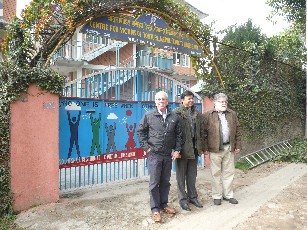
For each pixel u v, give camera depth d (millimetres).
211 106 7625
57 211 4461
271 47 9219
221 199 5039
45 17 4875
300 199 5160
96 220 4199
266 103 9375
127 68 6312
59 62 14539
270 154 9180
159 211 4309
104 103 5852
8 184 4422
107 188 5781
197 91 7691
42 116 4730
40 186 4723
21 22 4863
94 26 5586
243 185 6195
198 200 5102
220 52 7938
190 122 4621
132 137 6316
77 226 4012
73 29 5184
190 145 4586
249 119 8586
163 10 6555
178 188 4711
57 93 4832
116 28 5895
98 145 5766
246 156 8438
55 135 4867
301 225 4066
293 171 7504
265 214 4457
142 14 6289
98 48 16609
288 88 10781
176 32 6957
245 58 8633
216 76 7820
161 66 18109
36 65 4855
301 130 12016
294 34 11961
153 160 4207
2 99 4406
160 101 4180
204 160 7672
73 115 5410
